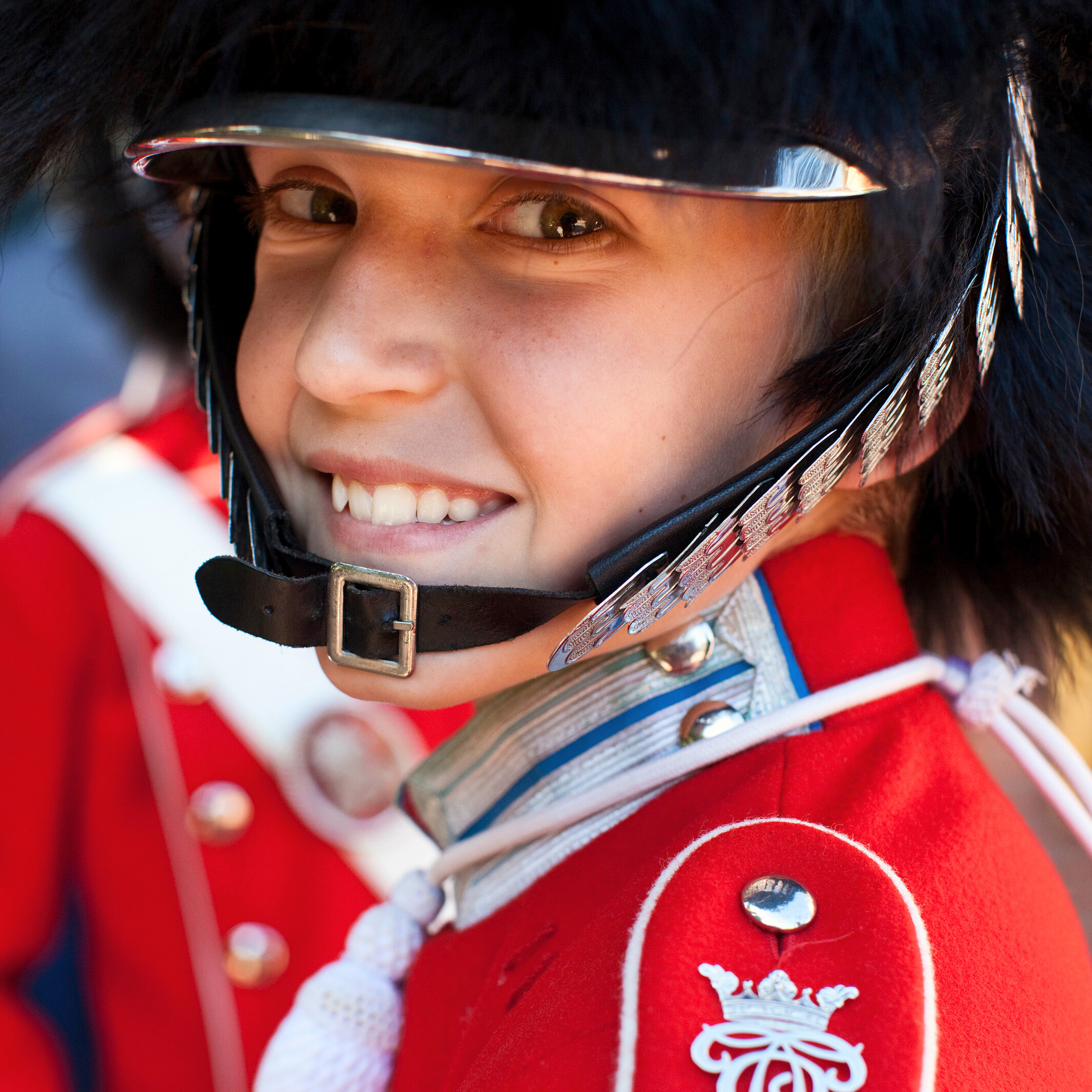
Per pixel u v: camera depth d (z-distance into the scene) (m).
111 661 2.67
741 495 1.31
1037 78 1.38
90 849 2.70
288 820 2.67
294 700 2.68
